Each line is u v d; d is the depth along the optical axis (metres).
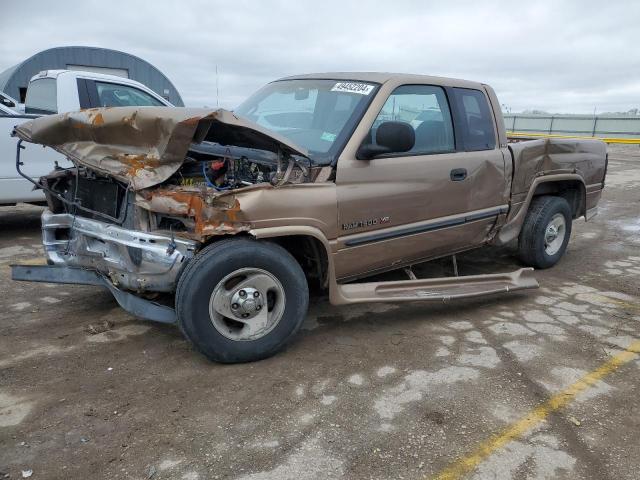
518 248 5.78
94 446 2.66
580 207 6.20
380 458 2.63
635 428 2.96
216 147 3.98
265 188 3.32
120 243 3.32
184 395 3.13
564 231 5.95
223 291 3.30
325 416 2.96
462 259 6.20
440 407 3.09
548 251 5.85
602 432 2.91
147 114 3.12
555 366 3.64
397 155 4.07
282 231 3.39
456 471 2.55
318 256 3.76
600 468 2.62
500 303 4.84
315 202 3.53
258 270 3.36
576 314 4.62
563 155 5.70
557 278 5.67
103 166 3.39
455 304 4.78
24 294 4.72
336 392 3.21
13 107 8.65
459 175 4.48
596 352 3.88
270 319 3.51
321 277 3.87
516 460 2.65
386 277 5.14
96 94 7.12
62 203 4.09
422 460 2.62
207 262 3.19
